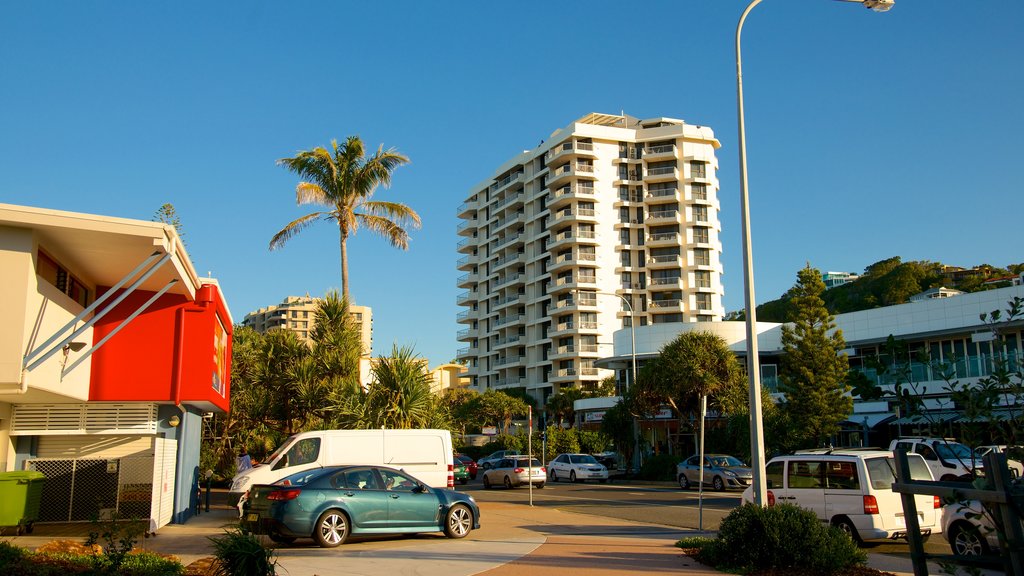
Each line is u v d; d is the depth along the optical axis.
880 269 105.31
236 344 29.30
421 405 24.02
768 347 50.84
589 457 42.06
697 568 11.01
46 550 11.30
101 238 13.78
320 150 30.52
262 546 9.20
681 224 99.25
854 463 13.92
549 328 99.62
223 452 29.27
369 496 14.05
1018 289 36.72
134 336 17.67
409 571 10.84
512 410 90.88
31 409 17.19
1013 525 4.69
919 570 5.41
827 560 10.47
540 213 103.44
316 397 26.05
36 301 13.14
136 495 16.31
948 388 5.34
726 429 38.91
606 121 107.00
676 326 53.53
